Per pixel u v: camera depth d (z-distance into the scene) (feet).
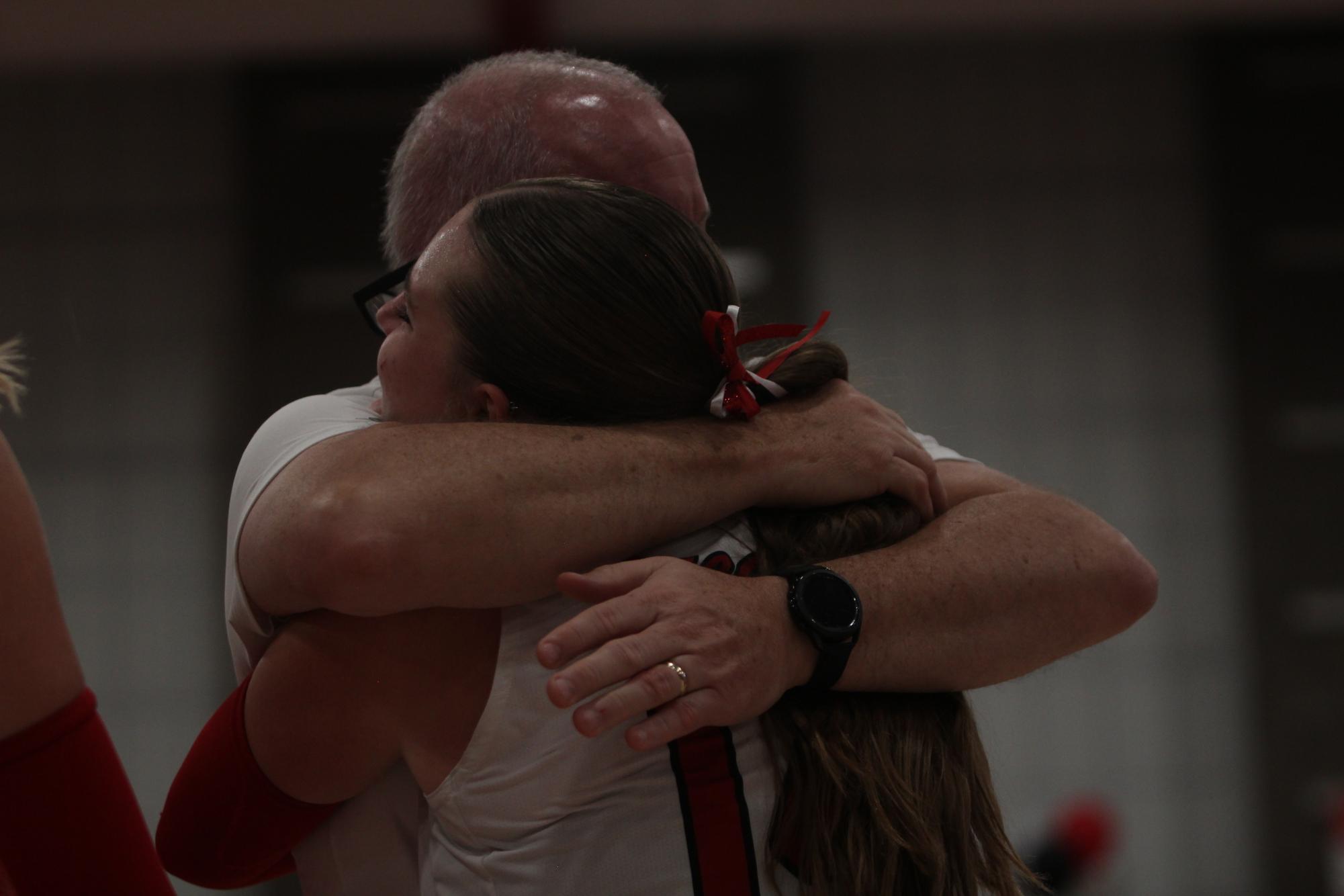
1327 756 30.78
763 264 32.65
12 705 4.28
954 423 32.35
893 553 5.58
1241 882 30.17
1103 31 33.35
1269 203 32.96
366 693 5.10
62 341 31.37
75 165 32.04
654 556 5.22
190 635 30.37
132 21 31.17
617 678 4.45
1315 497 31.99
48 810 4.36
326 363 31.63
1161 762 30.60
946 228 32.89
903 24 33.04
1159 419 32.35
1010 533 5.83
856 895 5.07
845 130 33.06
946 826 5.41
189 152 32.14
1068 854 28.27
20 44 31.58
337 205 32.14
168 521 30.81
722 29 32.96
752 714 4.82
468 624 5.10
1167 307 32.73
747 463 5.41
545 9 31.76
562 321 5.19
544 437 5.03
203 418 31.22
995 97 33.27
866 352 32.50
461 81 7.13
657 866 4.88
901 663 5.29
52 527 30.76
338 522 4.66
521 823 4.97
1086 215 32.99
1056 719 30.71
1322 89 33.27
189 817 5.43
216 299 31.68
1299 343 32.55
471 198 6.83
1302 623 31.40
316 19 31.60
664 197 6.89
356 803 5.53
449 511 4.68
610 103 6.87
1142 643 31.27
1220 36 33.37
